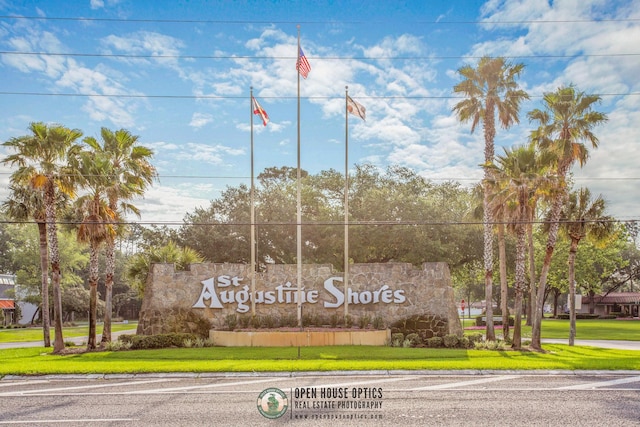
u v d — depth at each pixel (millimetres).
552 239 30859
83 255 71375
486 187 33125
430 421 13070
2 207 34531
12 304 69688
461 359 23938
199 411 14258
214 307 34625
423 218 46375
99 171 30547
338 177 53906
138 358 24859
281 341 30359
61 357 26234
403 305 34375
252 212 33375
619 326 58531
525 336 43406
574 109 31266
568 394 16281
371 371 20531
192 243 54219
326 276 34812
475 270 58906
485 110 34688
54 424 13000
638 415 13617
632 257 89125
